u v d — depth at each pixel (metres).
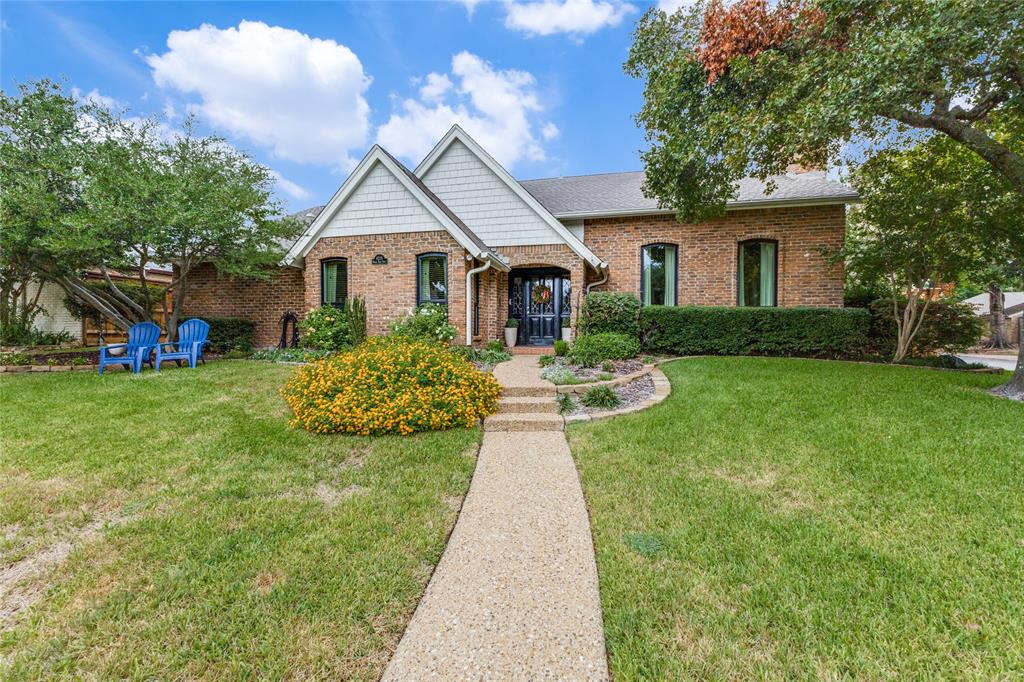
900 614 2.08
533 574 2.48
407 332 9.10
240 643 1.96
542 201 13.16
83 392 6.44
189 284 12.90
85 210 8.45
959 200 7.87
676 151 7.57
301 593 2.28
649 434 4.71
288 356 10.21
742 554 2.59
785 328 10.05
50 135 8.63
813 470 3.69
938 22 4.65
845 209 10.75
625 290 12.07
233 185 9.55
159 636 2.00
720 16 7.03
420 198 9.98
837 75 5.57
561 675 1.80
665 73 7.75
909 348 10.43
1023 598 2.15
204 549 2.65
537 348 11.71
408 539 2.81
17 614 2.14
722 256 11.44
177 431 4.77
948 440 4.22
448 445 4.53
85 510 3.12
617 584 2.35
